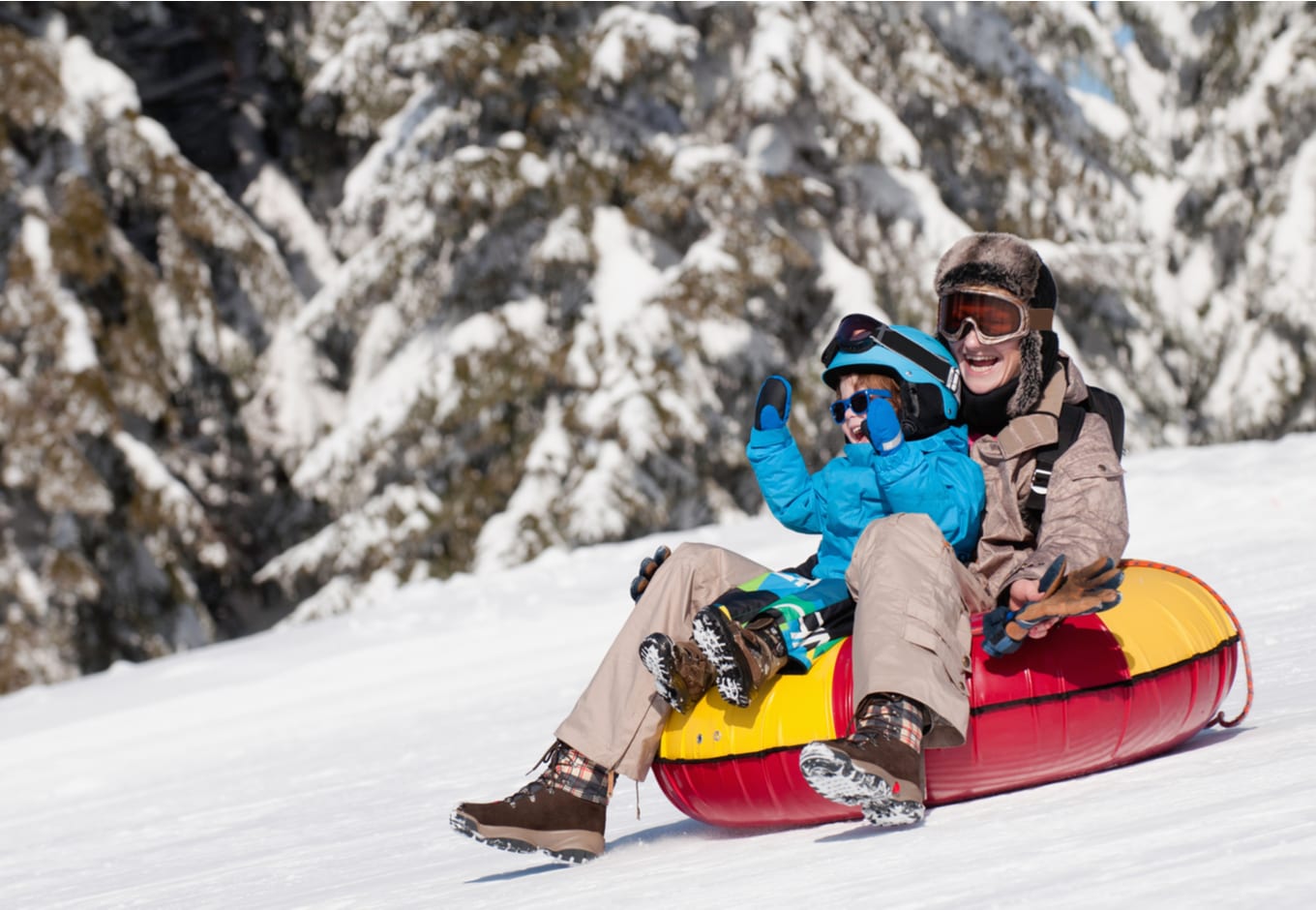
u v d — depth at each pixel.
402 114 20.03
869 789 2.60
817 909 2.05
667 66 18.12
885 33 19.16
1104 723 2.92
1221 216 19.97
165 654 19.06
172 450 20.33
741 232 17.39
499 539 17.52
